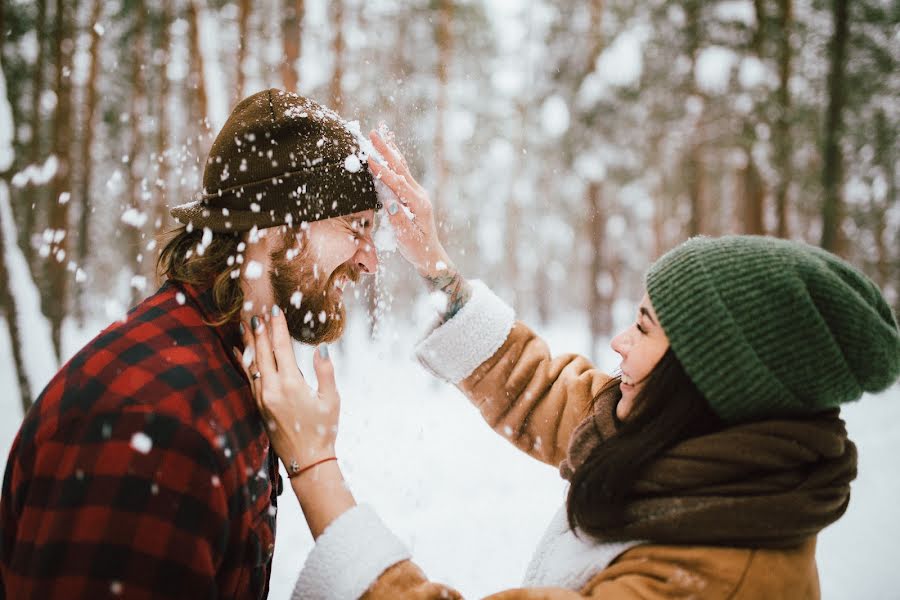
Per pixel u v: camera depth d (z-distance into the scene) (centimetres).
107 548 66
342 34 780
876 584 295
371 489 300
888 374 81
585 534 90
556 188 1356
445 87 969
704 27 985
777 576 75
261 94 93
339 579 81
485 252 1421
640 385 93
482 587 297
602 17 1101
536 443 132
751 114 945
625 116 1055
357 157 98
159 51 771
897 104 837
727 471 79
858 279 84
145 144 730
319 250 94
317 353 93
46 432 72
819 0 864
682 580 75
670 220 1781
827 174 823
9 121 365
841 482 84
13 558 71
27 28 663
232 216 88
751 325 78
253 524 87
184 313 86
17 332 391
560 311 2839
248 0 743
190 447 72
